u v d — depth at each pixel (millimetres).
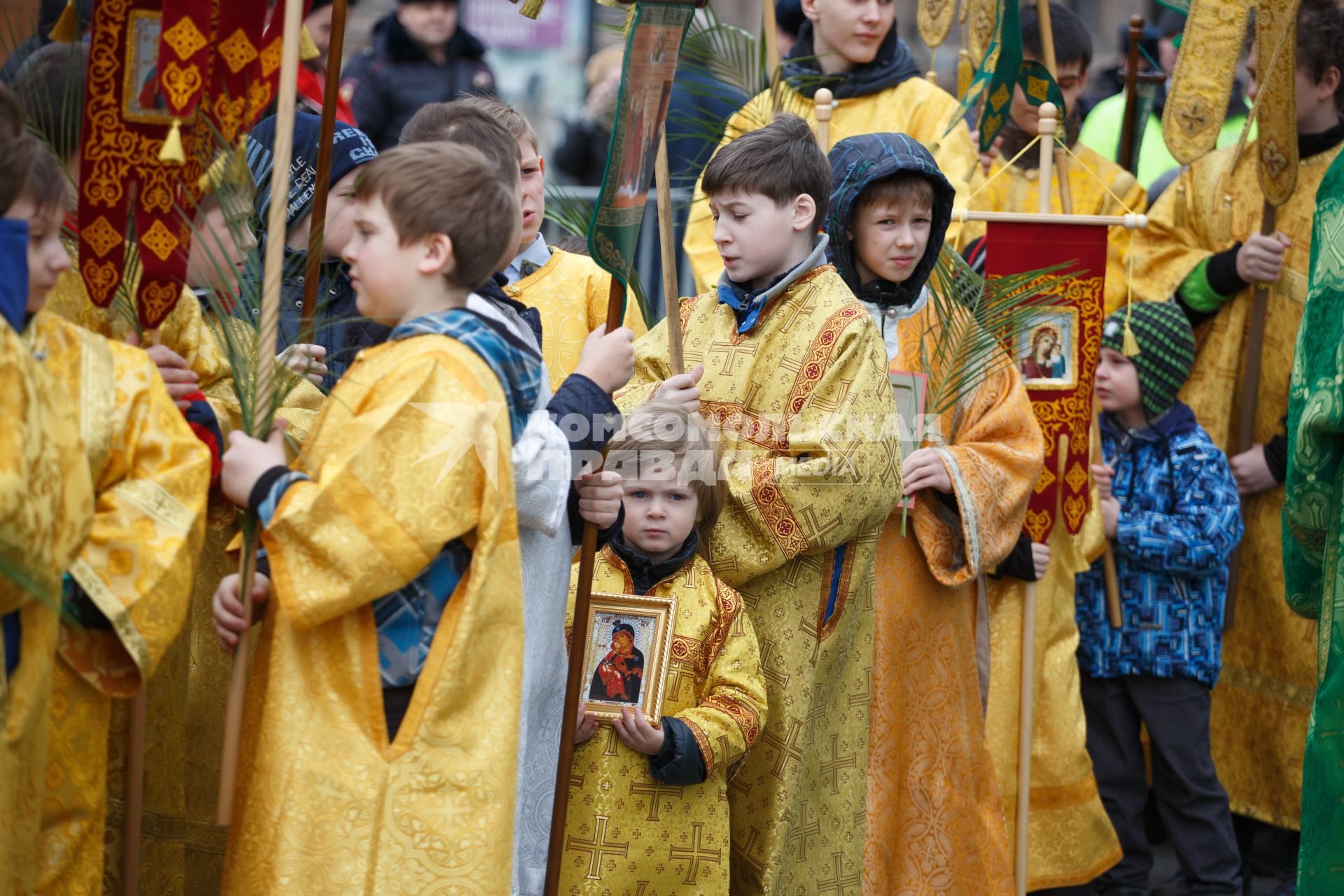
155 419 9211
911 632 13820
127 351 9352
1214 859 16844
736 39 16641
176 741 12016
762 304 12656
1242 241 19031
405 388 9219
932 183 13781
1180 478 17203
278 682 9273
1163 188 22000
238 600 9484
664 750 11352
